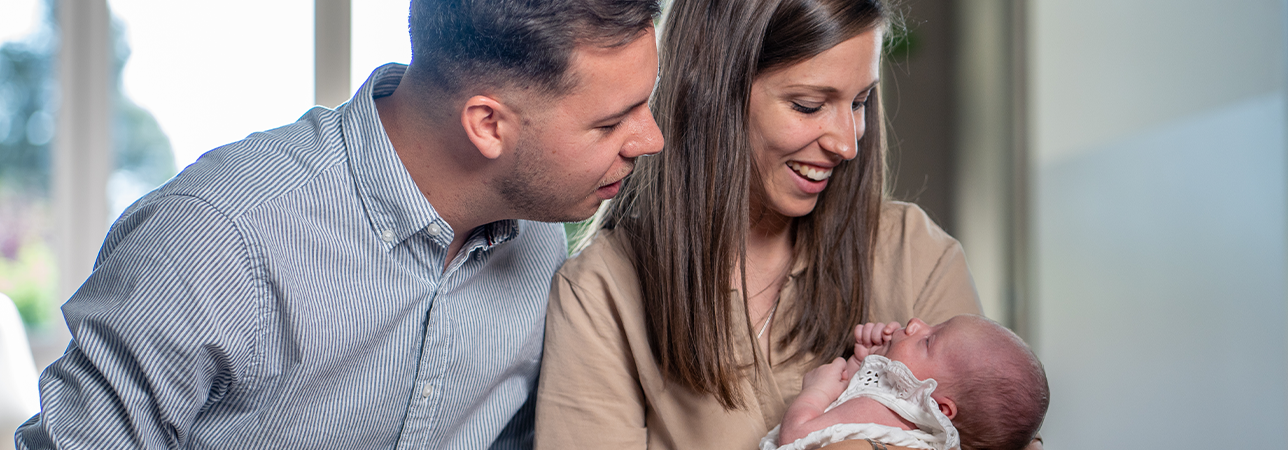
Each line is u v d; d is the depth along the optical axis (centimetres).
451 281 107
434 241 103
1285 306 231
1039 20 267
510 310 116
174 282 89
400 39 269
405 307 103
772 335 119
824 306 117
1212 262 245
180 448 96
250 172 96
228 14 320
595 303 116
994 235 276
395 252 102
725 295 110
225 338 91
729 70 106
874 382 110
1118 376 259
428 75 94
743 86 106
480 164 95
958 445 104
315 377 98
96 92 323
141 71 325
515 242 118
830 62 101
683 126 111
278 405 99
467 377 110
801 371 118
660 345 112
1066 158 265
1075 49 262
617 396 115
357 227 100
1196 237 247
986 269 277
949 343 111
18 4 319
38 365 317
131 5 323
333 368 99
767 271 122
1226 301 243
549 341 118
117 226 98
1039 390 109
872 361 111
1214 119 245
